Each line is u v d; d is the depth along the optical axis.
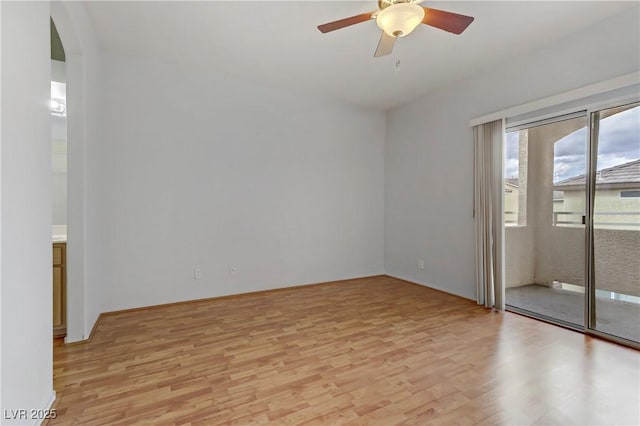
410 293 3.86
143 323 2.83
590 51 2.54
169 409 1.62
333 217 4.45
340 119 4.46
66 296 2.47
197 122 3.46
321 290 4.00
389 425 1.51
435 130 4.04
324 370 2.02
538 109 2.90
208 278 3.56
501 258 3.21
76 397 1.71
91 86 2.58
